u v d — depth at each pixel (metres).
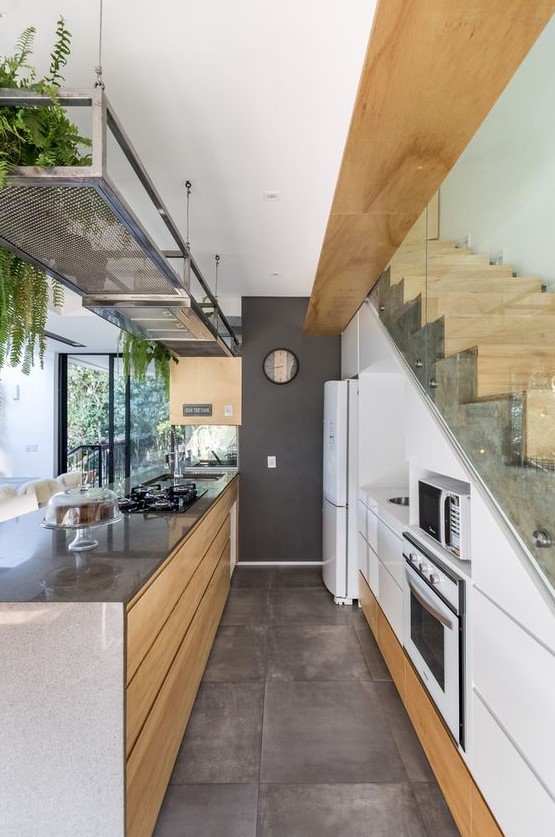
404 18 1.05
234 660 2.72
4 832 1.23
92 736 1.22
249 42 1.51
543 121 1.39
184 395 4.53
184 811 1.67
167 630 1.68
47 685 1.23
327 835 1.58
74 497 1.82
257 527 4.50
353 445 3.61
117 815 1.23
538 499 1.13
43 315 1.79
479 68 1.21
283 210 2.70
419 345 2.09
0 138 1.18
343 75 1.65
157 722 1.55
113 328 4.56
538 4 1.01
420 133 1.48
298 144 2.07
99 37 1.40
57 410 6.16
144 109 1.83
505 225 1.50
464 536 1.60
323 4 1.38
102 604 1.23
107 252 1.62
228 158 2.17
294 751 1.97
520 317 1.25
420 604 1.95
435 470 1.87
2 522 2.19
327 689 2.43
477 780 1.42
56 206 1.28
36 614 1.23
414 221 2.11
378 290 2.88
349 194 1.86
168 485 3.48
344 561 3.57
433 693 1.79
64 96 1.15
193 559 2.17
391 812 1.67
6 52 1.57
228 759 1.92
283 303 4.54
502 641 1.28
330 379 4.52
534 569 1.14
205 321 2.75
